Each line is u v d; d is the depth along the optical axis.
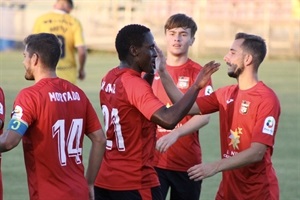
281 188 21.05
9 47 66.00
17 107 11.77
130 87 12.46
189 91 11.98
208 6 67.12
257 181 13.44
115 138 12.95
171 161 16.23
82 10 68.31
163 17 68.12
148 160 12.99
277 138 28.84
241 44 13.51
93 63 55.56
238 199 13.60
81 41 26.28
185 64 16.52
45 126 11.84
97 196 13.20
